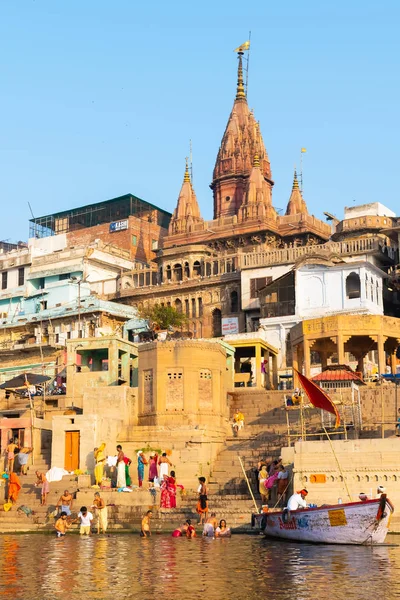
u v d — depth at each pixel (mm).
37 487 38406
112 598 20094
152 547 28516
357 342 51594
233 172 91250
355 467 33438
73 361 51938
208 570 23750
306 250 70500
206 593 20656
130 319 74625
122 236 92938
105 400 43875
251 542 29703
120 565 24672
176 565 24609
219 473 39938
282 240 83812
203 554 26719
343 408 41469
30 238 94938
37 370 65375
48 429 45062
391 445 33219
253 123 94500
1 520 35719
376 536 28141
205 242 84625
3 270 86312
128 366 52062
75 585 21656
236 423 44531
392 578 22359
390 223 75438
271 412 46250
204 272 77500
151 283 80750
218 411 43938
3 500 38062
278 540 30188
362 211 77312
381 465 33188
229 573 23266
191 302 76250
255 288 71188
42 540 31250
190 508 35188
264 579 22359
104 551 27594
